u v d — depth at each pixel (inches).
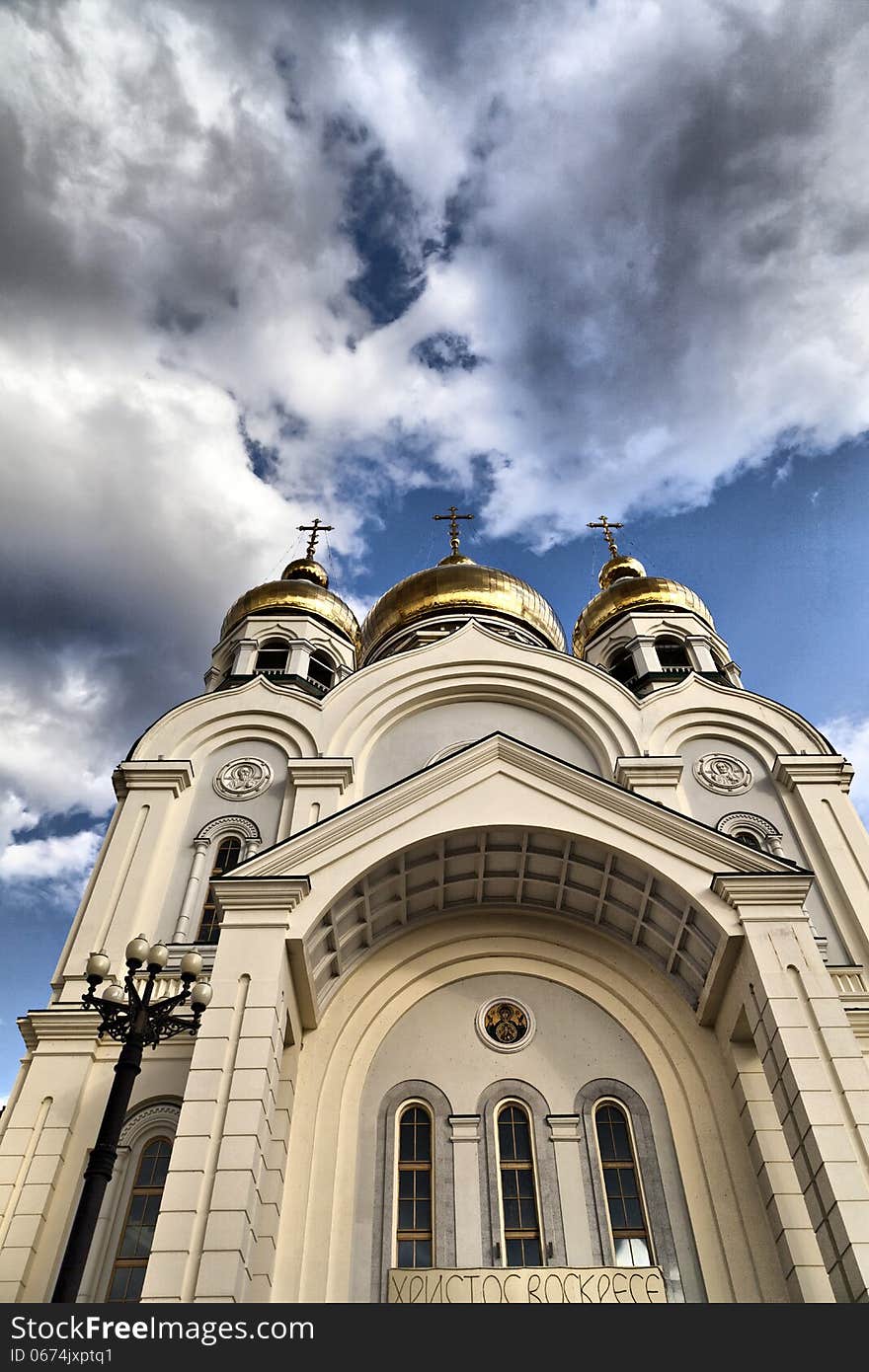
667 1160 628.7
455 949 736.3
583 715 914.7
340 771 850.8
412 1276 553.0
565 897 734.5
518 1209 617.6
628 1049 683.4
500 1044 689.6
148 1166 631.2
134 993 491.8
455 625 1238.9
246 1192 499.8
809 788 864.3
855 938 749.9
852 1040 553.9
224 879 633.0
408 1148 645.3
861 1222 484.4
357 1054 677.3
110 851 812.0
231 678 1069.1
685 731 926.4
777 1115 610.5
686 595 1218.0
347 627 1210.6
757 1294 560.4
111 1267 586.9
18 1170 615.2
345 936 682.8
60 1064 665.6
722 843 658.8
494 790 701.3
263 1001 579.5
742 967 617.0
